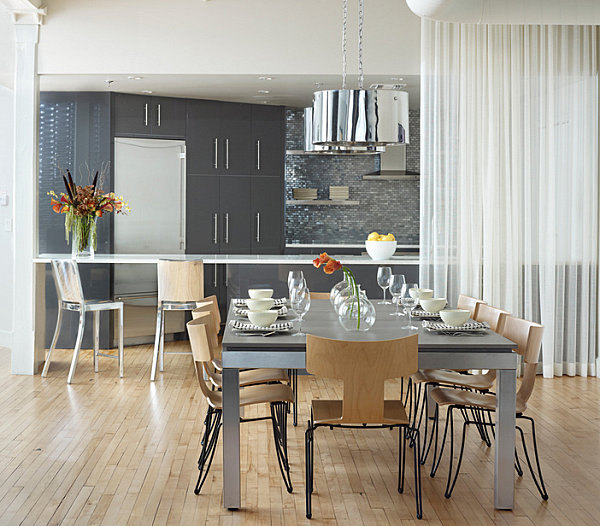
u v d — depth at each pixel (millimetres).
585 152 5801
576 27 5738
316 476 3576
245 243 7965
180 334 7238
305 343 3105
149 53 5891
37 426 4344
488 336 3328
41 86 6715
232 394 3127
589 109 5793
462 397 3453
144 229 7426
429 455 3906
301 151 8617
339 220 9203
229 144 7777
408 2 4723
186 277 5484
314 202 8781
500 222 5863
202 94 7184
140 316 6977
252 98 7449
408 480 3535
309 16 5891
